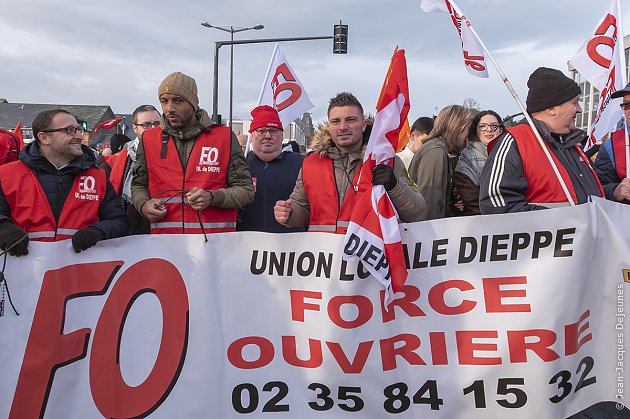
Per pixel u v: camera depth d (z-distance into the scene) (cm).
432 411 270
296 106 544
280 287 283
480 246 269
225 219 323
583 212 261
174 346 284
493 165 285
